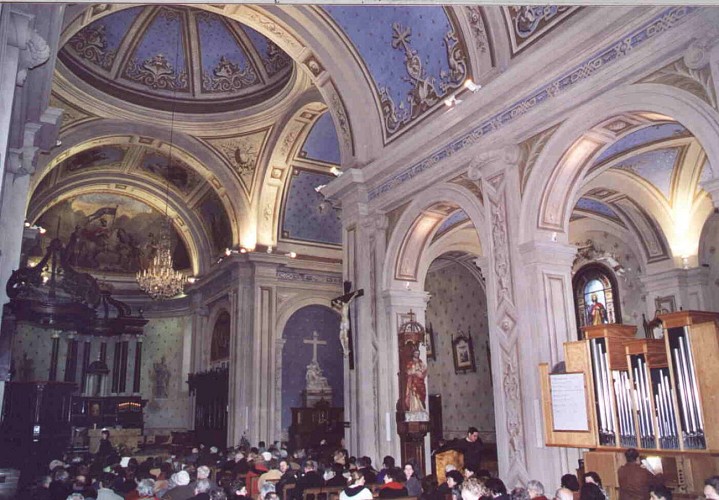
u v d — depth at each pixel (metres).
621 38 7.82
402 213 11.99
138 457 15.72
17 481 9.89
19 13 5.21
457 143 10.60
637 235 13.44
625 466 6.50
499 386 9.12
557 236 9.02
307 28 12.55
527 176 9.16
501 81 9.39
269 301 19.47
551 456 8.20
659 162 11.98
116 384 23.23
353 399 12.22
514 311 9.01
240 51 17.89
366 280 12.55
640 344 7.16
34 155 7.83
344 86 13.00
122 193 23.38
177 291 17.92
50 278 11.22
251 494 9.79
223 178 19.73
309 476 8.82
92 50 17.03
